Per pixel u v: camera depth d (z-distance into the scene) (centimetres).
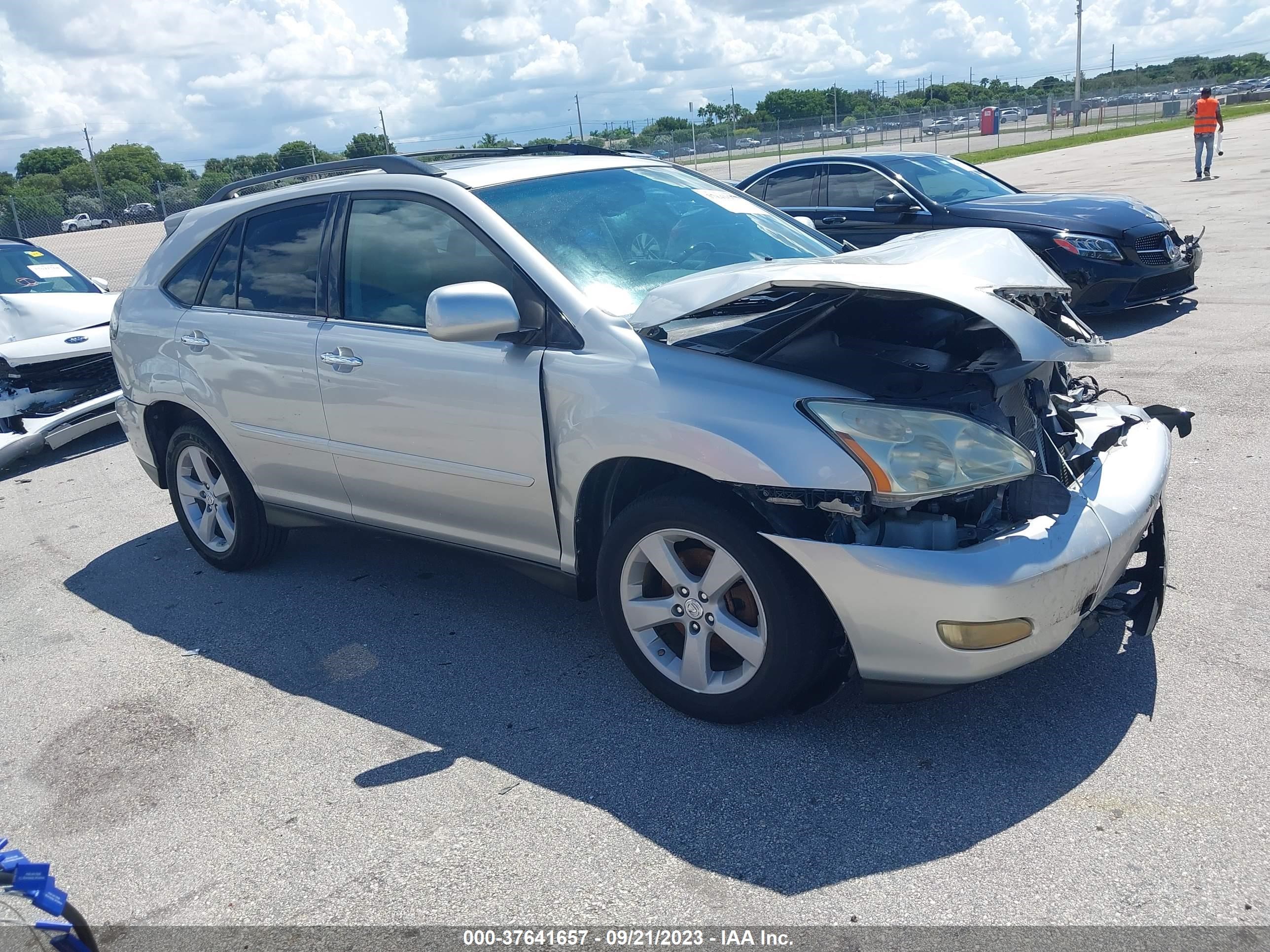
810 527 295
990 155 3522
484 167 401
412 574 475
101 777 331
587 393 325
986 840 261
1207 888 238
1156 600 333
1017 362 318
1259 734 294
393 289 390
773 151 4006
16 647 439
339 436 408
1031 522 291
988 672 280
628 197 405
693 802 287
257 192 471
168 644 427
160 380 480
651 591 337
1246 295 913
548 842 276
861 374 302
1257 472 496
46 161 9919
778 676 300
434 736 335
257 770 326
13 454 733
